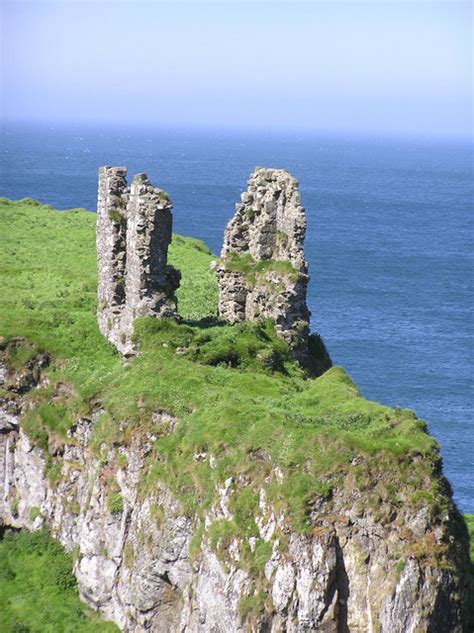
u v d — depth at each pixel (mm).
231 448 127625
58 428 152000
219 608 121938
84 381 152250
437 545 120812
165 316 152250
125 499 137500
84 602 141750
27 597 142375
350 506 121062
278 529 120375
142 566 131250
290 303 159250
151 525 131625
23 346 159500
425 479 123062
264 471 124500
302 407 136875
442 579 120188
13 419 157000
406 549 119750
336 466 122375
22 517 155000
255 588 119938
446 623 121000
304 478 121875
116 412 141625
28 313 168625
